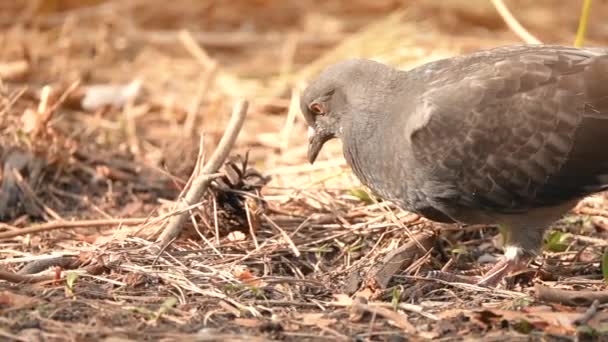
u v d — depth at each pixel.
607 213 12.79
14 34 20.66
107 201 14.12
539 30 21.55
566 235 12.23
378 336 9.62
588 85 10.87
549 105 10.82
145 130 17.20
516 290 11.15
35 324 9.52
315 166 14.42
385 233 12.17
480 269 11.80
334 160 14.62
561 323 9.73
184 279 10.78
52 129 14.70
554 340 9.51
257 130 17.11
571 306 10.31
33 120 14.58
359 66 11.71
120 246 11.74
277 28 22.34
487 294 10.89
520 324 9.74
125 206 13.98
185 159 15.55
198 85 19.06
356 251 12.09
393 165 11.34
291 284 10.91
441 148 10.96
